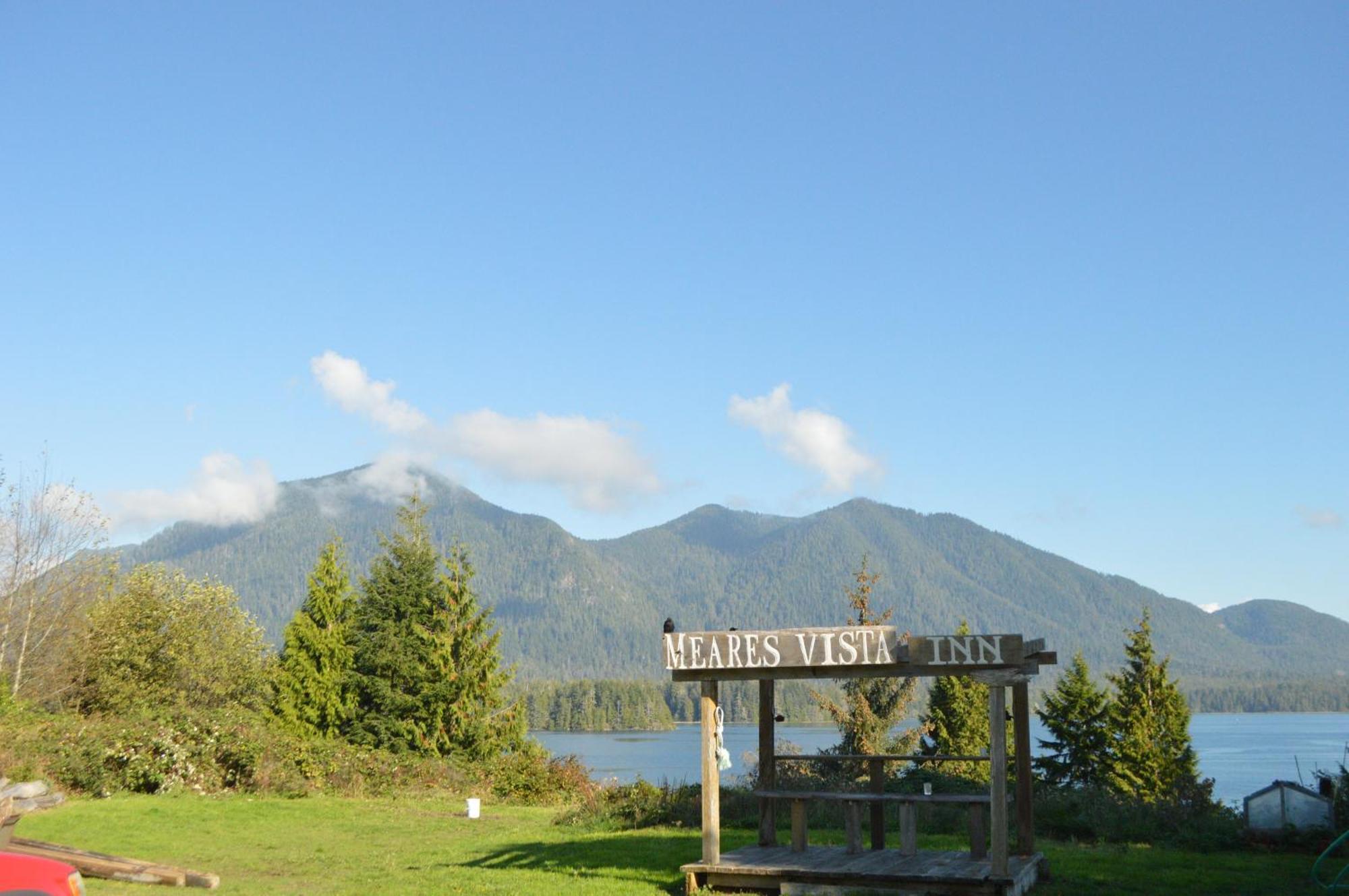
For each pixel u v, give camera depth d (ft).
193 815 75.66
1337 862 52.49
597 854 58.23
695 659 45.06
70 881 27.20
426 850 62.44
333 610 134.41
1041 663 48.93
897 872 42.96
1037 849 58.54
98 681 127.44
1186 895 44.09
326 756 101.96
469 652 135.95
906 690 117.60
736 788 79.46
